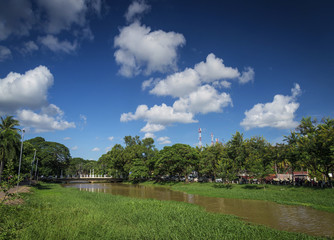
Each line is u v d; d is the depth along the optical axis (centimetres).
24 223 1334
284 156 4216
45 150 8212
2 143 4272
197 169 6600
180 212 2109
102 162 9962
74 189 5159
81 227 1420
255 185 4578
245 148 4806
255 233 1459
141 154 8875
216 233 1403
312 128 3797
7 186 1162
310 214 2242
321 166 3900
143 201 2848
